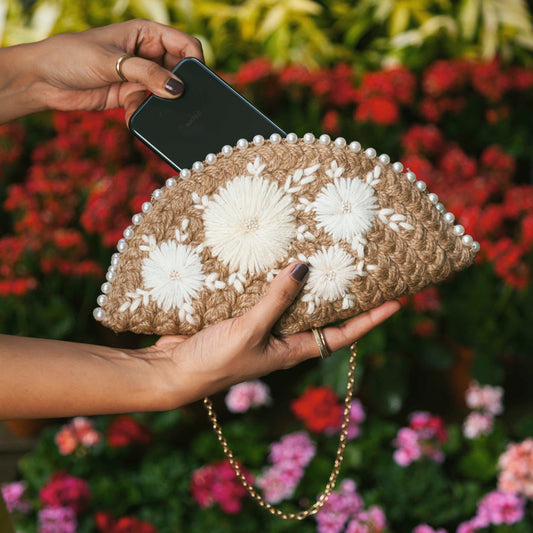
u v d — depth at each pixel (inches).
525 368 92.7
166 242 42.3
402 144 88.7
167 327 42.3
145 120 45.1
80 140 83.3
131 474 71.4
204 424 83.1
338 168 42.5
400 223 42.5
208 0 110.5
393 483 68.7
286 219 42.1
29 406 39.7
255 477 69.1
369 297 42.5
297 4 106.8
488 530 65.2
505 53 111.3
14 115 48.3
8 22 110.0
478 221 74.9
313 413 69.8
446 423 86.0
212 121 45.0
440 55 111.5
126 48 48.2
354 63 109.4
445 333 88.3
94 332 89.7
